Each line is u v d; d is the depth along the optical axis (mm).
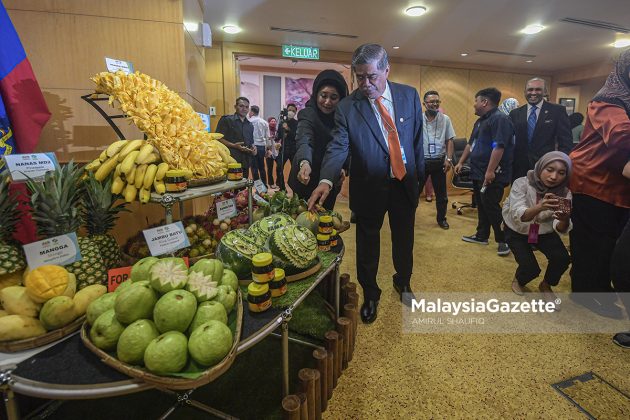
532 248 2334
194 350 810
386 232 3992
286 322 1133
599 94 1918
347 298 1805
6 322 862
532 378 1563
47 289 920
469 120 6980
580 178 2014
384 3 3854
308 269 1359
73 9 2025
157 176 1306
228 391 1453
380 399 1442
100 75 1443
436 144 4070
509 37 5055
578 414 1363
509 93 7203
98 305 919
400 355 1729
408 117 1852
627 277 1751
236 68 5609
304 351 1715
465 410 1387
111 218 1352
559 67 7070
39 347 891
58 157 2070
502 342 1835
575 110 7633
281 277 1168
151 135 1400
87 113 2088
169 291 919
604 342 1828
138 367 797
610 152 1866
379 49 1675
